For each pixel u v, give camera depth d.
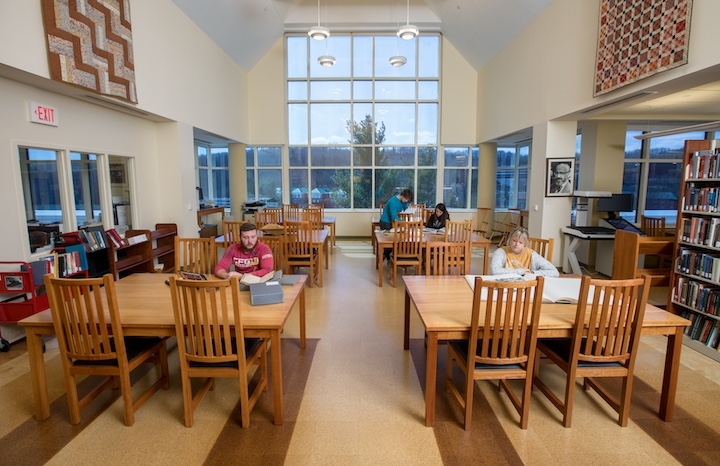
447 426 2.10
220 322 1.99
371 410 2.24
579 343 1.95
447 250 3.12
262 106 8.47
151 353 2.25
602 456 1.86
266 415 2.18
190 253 3.16
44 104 3.40
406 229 4.68
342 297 4.37
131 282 2.73
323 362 2.82
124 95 3.96
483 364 2.07
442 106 8.45
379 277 4.79
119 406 2.27
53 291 1.91
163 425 2.09
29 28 2.88
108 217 4.36
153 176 5.25
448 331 1.98
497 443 1.96
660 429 2.07
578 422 2.13
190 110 5.62
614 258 4.03
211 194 9.08
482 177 8.41
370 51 8.44
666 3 3.15
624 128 5.96
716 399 2.34
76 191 3.93
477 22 6.74
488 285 1.84
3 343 2.97
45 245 3.47
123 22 3.95
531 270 2.84
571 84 4.65
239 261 2.84
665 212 6.99
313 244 4.75
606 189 6.08
